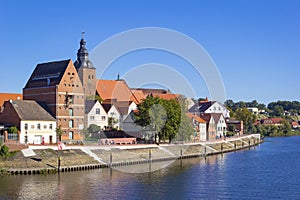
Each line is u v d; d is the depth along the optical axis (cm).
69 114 11850
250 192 6831
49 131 11188
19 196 6450
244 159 11431
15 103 10931
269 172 8894
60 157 8856
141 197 6406
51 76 12112
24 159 8550
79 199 6275
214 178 8031
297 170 9231
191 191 6831
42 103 11831
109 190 6844
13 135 9981
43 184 7262
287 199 6425
